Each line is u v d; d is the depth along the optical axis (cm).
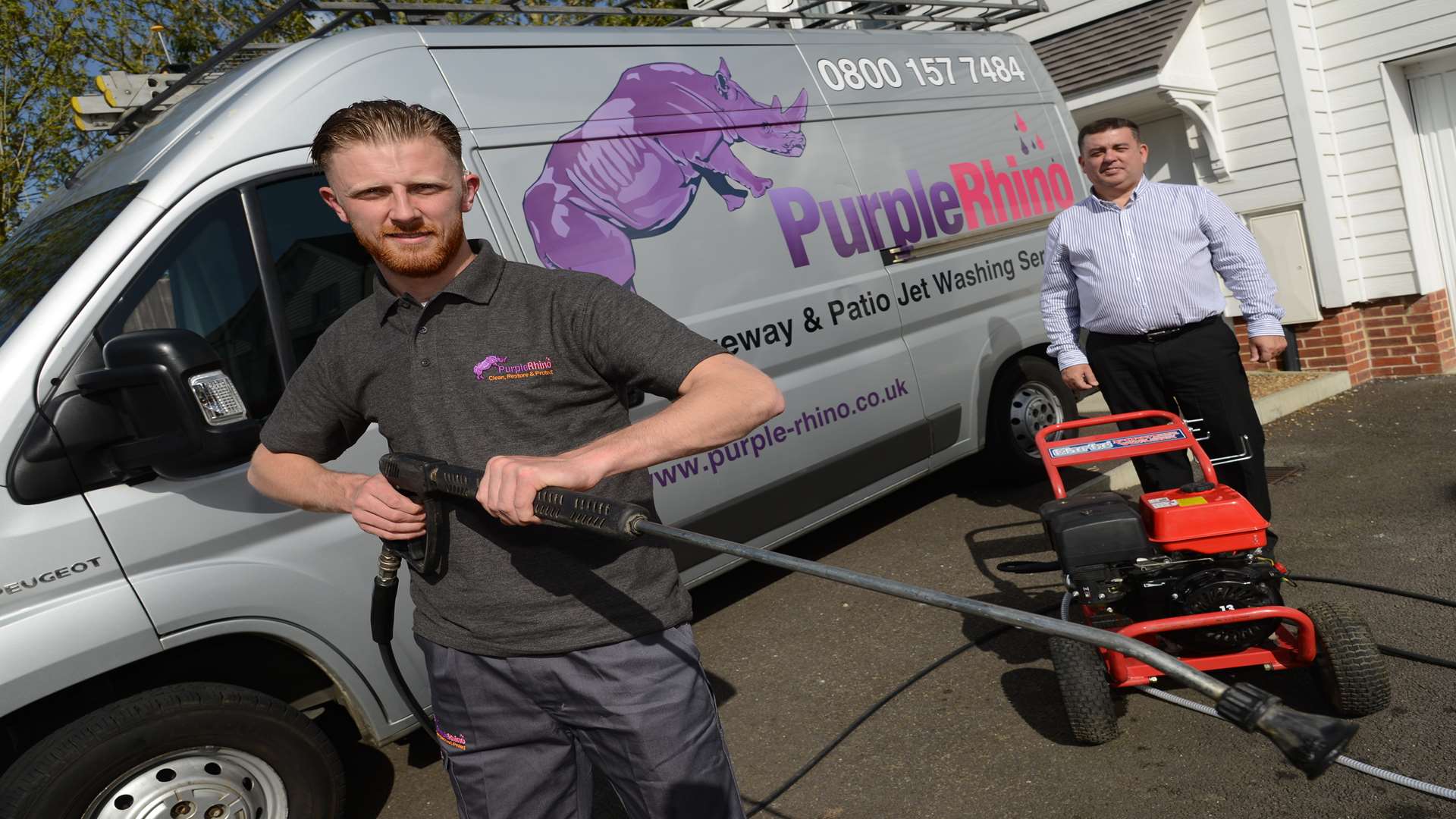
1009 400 572
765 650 436
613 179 396
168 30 1028
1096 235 419
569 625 187
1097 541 319
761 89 463
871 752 343
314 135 329
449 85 361
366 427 220
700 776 194
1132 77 761
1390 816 272
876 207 496
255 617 299
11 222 873
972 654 400
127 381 261
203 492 292
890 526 573
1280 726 104
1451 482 527
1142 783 303
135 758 269
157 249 295
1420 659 342
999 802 305
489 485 166
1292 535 490
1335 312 786
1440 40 720
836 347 468
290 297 318
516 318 186
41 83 877
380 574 219
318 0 376
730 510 427
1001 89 584
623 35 421
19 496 264
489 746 203
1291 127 774
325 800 300
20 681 260
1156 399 423
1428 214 775
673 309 406
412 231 183
